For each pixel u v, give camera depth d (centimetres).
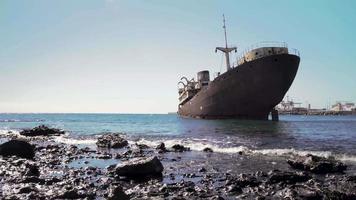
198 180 1360
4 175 1420
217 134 3603
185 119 8794
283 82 5722
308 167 1527
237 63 6488
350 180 1302
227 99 6406
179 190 1187
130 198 1067
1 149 2050
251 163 1752
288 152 2112
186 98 9000
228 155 2062
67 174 1498
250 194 1127
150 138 3284
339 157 1897
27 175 1415
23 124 8381
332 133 3719
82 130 5116
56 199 1039
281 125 5403
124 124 7456
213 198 1066
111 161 1922
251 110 6203
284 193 1107
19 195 1073
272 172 1457
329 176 1408
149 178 1412
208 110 7144
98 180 1360
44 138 3741
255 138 3086
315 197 1055
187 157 2009
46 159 2000
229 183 1273
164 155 2111
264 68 5678
